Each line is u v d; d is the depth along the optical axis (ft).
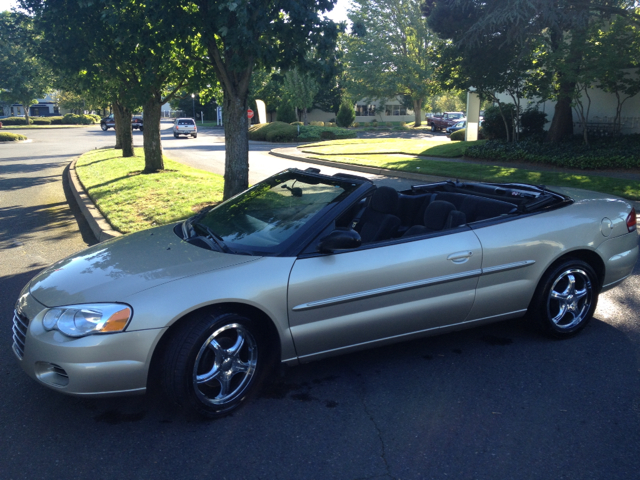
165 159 70.18
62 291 10.56
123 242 13.30
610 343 13.84
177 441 9.86
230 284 10.41
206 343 10.19
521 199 14.62
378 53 172.65
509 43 49.96
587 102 65.05
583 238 13.70
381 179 49.88
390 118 232.94
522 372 12.35
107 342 9.59
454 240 12.39
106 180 46.80
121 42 26.53
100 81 41.29
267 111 209.36
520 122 71.51
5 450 9.60
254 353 11.03
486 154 61.67
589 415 10.53
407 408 10.91
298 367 12.84
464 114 163.22
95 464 9.18
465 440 9.78
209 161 73.00
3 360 13.34
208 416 10.52
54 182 52.65
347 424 10.37
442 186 17.11
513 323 15.35
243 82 29.43
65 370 9.61
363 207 13.57
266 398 11.41
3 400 11.39
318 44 26.27
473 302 12.71
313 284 11.02
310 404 11.14
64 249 25.59
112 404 11.21
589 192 15.49
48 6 31.09
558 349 13.55
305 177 14.26
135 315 9.75
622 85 53.88
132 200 35.17
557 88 55.67
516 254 12.92
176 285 10.23
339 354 11.94
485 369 12.55
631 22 46.19
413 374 12.39
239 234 12.23
